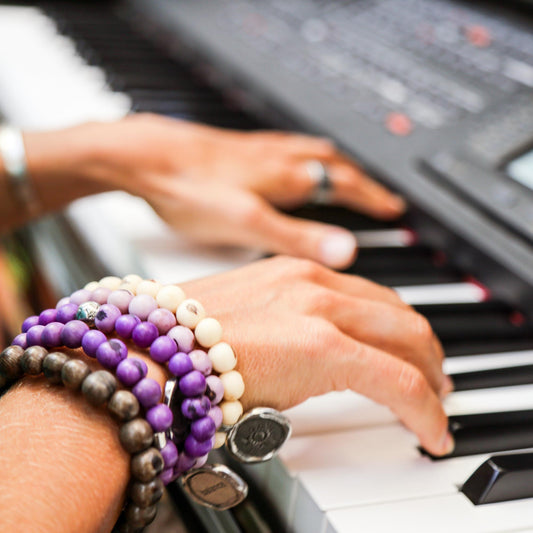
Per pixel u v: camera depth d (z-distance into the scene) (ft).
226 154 2.54
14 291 3.50
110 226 2.50
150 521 2.01
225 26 3.51
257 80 2.95
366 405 2.17
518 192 2.39
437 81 2.68
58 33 3.87
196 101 3.17
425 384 2.08
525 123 2.51
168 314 2.03
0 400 2.00
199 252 2.44
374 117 2.64
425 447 2.10
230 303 2.13
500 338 2.32
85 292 2.06
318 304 2.13
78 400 1.98
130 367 1.97
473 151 2.49
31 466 1.93
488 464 2.03
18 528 1.89
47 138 2.56
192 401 2.00
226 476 2.03
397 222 2.56
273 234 2.40
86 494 1.93
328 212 2.57
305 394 2.10
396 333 2.15
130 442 1.95
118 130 2.57
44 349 2.00
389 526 2.00
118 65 3.35
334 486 2.04
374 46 3.01
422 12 3.22
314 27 3.29
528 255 2.33
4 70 3.36
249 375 2.07
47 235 2.66
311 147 2.58
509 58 2.68
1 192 2.55
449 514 2.02
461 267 2.43
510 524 2.01
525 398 2.19
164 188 2.47
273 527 2.10
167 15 3.78
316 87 2.85
